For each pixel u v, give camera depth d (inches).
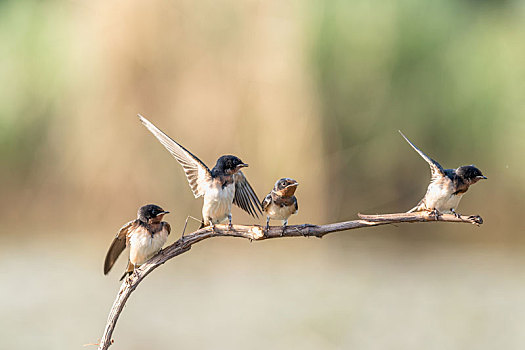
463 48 796.0
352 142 750.5
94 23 765.3
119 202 757.9
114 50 742.5
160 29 729.6
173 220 745.0
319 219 715.4
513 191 771.4
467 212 778.2
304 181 708.7
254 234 216.4
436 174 273.7
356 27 740.7
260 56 711.1
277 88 705.6
